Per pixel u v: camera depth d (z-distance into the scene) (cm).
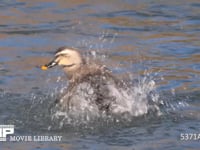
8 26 2242
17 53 1998
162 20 2295
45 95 1672
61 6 2439
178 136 1407
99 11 2386
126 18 2316
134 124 1468
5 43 2083
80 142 1383
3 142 1388
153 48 2038
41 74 1838
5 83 1755
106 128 1452
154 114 1513
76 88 1573
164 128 1447
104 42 2089
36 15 2348
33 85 1748
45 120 1498
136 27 2227
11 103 1605
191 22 2277
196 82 1756
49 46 2061
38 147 1364
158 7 2428
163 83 1752
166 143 1374
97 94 1524
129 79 1783
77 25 2247
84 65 1673
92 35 2150
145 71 1850
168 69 1864
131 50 2020
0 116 1520
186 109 1559
